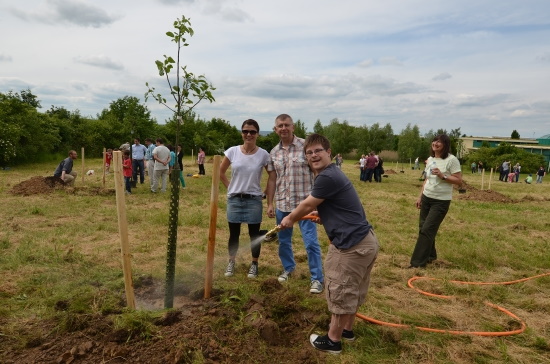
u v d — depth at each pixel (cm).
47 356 308
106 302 390
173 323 357
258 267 546
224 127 5953
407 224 949
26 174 1994
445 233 865
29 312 383
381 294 469
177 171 380
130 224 820
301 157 467
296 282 488
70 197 1128
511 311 439
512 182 3247
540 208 1401
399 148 6562
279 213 482
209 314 364
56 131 3300
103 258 570
